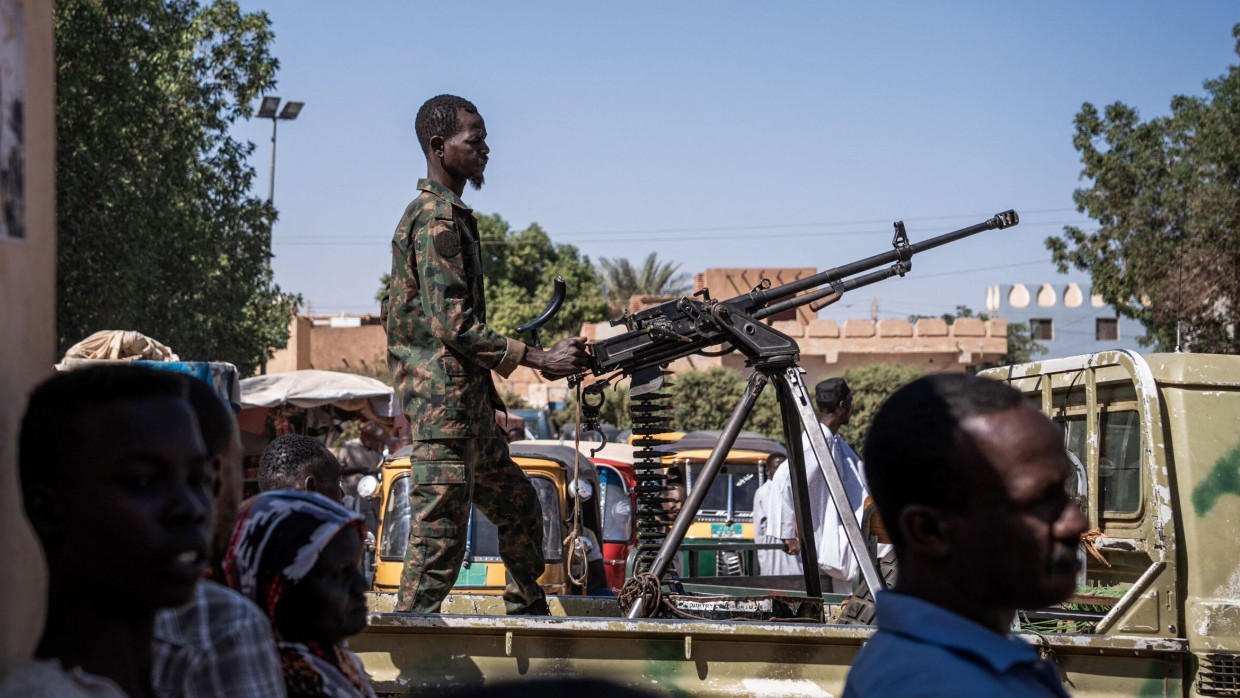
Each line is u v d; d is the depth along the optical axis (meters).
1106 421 4.19
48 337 1.76
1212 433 3.64
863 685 1.53
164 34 16.36
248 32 20.02
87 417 1.42
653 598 3.92
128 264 15.32
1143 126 23.23
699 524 11.02
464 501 4.07
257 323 21.42
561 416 29.33
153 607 1.45
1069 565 1.57
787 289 4.23
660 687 3.26
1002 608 1.60
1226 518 3.59
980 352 33.91
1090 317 61.38
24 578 1.67
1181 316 22.73
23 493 1.46
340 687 2.08
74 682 1.41
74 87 14.51
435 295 4.00
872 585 3.73
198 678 1.72
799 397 4.01
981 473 1.56
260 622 1.81
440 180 4.21
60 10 14.65
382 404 13.86
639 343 4.17
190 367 3.57
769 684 3.25
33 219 1.71
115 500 1.41
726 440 4.03
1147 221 22.94
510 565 4.44
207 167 19.83
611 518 9.05
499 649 3.30
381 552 7.14
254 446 13.48
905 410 1.63
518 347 4.06
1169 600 3.58
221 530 1.89
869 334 33.78
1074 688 3.37
